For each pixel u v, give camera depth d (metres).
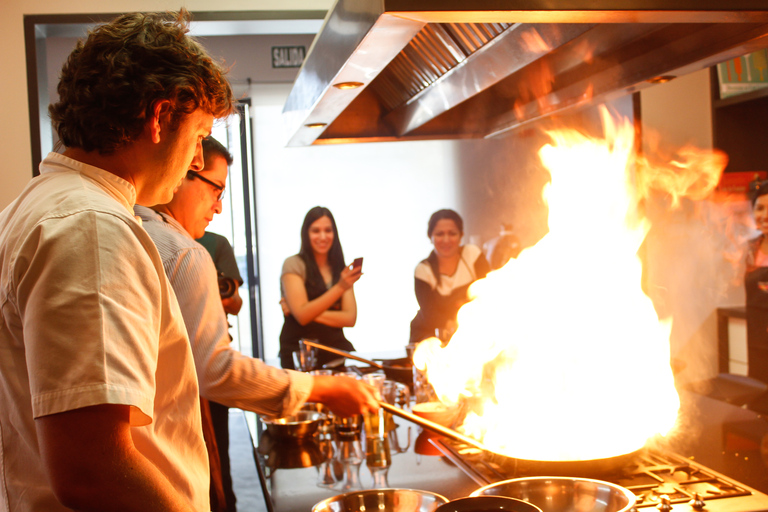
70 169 0.81
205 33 3.47
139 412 0.75
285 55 4.61
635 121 2.94
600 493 0.90
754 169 3.16
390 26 0.98
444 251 3.08
